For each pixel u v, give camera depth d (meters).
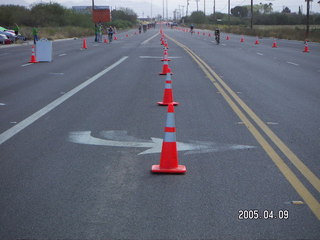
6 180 6.60
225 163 7.35
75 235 4.87
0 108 12.23
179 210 5.49
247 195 5.95
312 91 15.30
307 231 4.93
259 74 20.45
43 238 4.80
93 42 54.78
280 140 8.78
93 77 19.20
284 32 73.69
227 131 9.51
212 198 5.86
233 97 13.95
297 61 27.61
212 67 23.48
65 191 6.15
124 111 11.72
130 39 63.00
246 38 66.81
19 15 77.19
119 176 6.76
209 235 4.84
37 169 7.09
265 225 5.07
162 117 10.93
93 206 5.64
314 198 5.84
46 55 27.50
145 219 5.25
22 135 9.24
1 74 20.91
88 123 10.30
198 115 11.22
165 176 6.75
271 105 12.60
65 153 7.96
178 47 42.31
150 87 16.23
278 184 6.36
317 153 7.91
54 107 12.32
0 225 5.12
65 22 90.75
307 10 60.84
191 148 8.23
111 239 4.77
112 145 8.45
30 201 5.80
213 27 128.38
